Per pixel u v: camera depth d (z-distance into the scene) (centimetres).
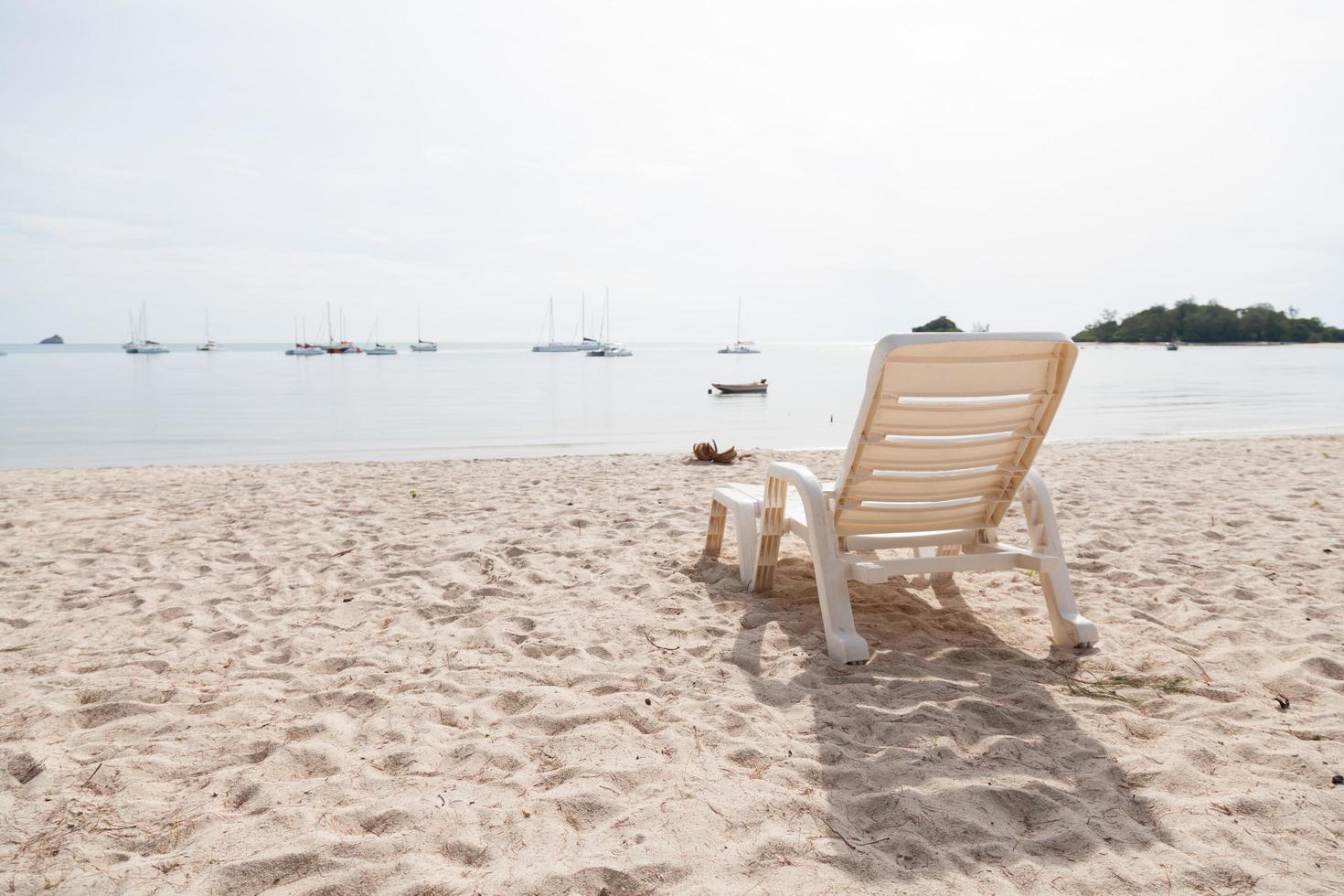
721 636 370
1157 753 258
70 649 362
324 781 244
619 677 325
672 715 289
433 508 683
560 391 3322
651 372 5759
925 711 288
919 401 336
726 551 520
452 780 246
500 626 385
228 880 196
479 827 219
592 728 279
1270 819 221
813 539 349
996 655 349
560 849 209
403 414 2183
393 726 282
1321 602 411
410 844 211
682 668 334
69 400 2811
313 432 1709
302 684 321
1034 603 421
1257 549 515
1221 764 252
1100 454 1052
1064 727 279
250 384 3922
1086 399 2503
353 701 304
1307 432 1532
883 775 245
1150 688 313
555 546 537
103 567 502
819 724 281
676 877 197
